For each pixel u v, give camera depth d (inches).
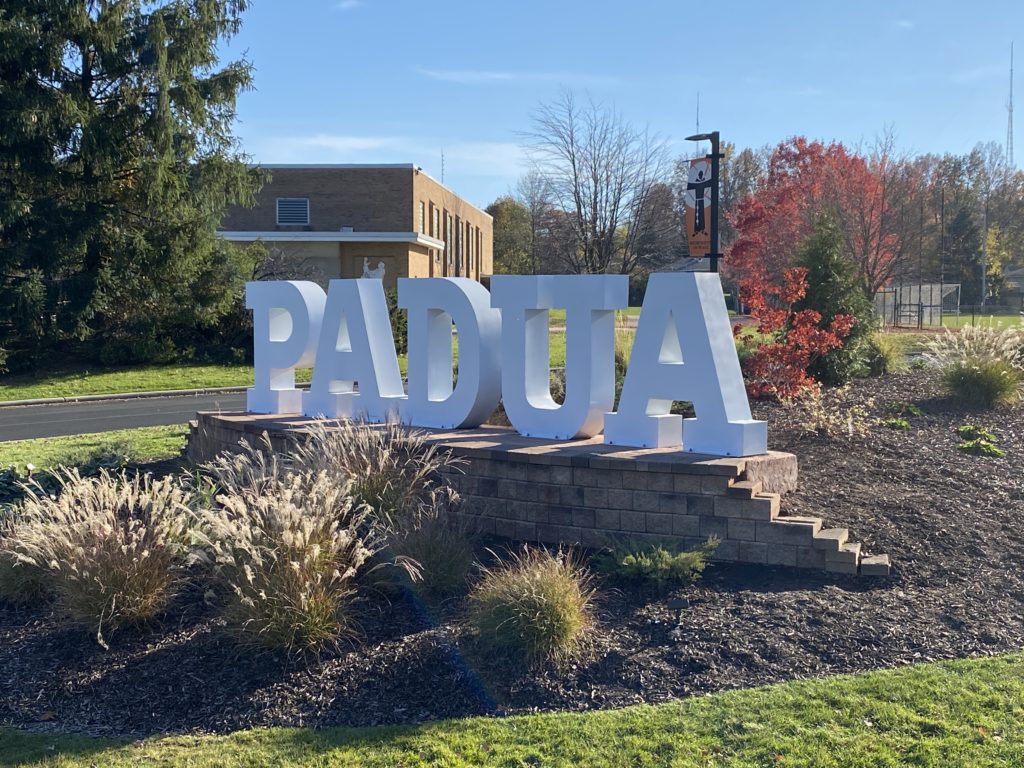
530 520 308.7
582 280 334.3
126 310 1171.3
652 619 234.5
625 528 292.5
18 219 1034.1
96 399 941.8
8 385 1016.9
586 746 179.5
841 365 556.4
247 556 230.2
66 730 198.2
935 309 1776.6
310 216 1579.7
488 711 198.2
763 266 1277.1
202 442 455.8
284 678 212.2
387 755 179.6
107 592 234.4
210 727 196.9
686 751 175.8
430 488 320.2
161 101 1047.6
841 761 169.2
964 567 263.3
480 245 2417.6
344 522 271.9
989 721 181.2
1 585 268.1
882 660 212.4
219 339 1227.2
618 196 1251.2
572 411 339.3
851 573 261.4
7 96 994.7
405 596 251.9
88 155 1045.2
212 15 1104.2
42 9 1039.6
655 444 320.5
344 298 412.8
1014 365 475.5
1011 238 2856.8
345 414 418.6
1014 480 335.0
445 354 393.7
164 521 257.4
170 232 1122.0
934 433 410.0
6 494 406.3
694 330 310.3
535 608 215.5
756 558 273.4
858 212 1349.7
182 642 233.0
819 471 337.1
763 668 210.2
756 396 500.4
